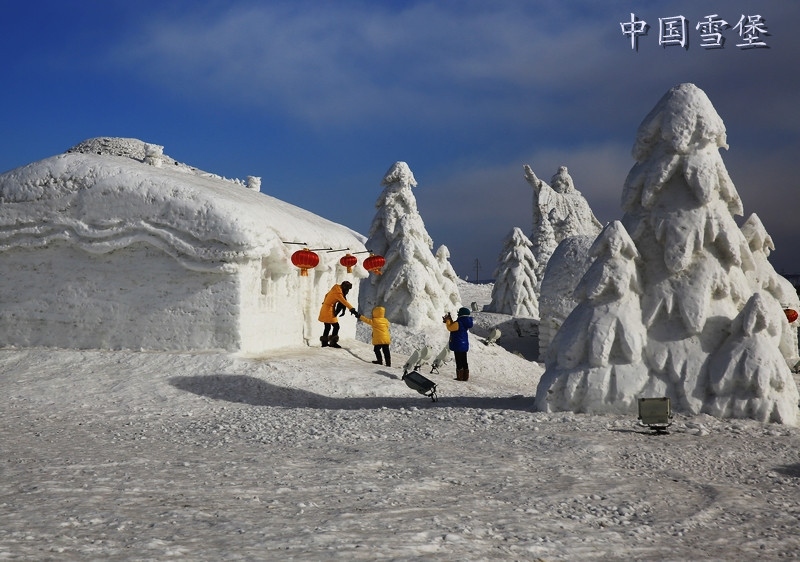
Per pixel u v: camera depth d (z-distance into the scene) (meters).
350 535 4.62
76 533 4.44
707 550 4.81
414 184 26.73
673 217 11.51
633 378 10.85
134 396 12.88
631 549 4.76
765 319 10.59
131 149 30.61
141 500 5.54
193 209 15.38
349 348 20.14
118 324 15.77
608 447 8.42
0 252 16.36
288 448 8.50
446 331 25.34
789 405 10.27
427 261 25.86
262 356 15.84
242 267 15.41
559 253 27.84
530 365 24.78
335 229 23.28
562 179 47.22
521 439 9.02
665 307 11.22
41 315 16.12
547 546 4.66
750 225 14.33
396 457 7.78
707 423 10.04
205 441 9.05
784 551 4.85
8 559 3.73
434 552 4.33
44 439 8.95
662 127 11.80
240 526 4.76
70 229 15.98
